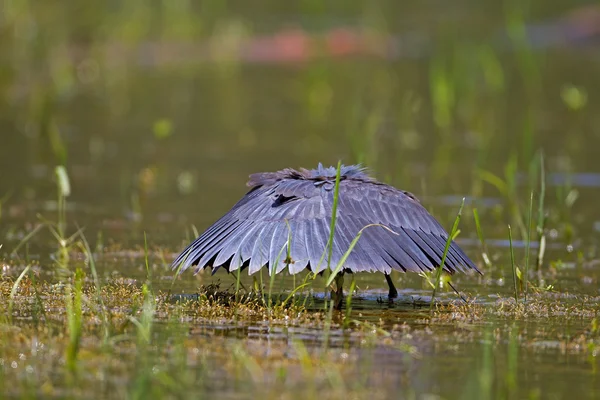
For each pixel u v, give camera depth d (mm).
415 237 9320
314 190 9391
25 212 14016
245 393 6859
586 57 29922
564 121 22297
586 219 14547
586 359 7879
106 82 26109
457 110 23469
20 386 6953
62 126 20812
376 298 10000
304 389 6957
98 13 32938
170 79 26922
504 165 18031
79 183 16062
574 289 10609
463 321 9023
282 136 20406
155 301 9242
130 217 13938
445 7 37375
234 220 9445
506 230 13727
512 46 30906
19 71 26078
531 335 8547
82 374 7191
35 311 8766
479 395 6953
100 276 10648
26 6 31828
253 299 9570
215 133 20594
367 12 36062
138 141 19609
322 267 8859
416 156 18766
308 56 30391
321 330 8492
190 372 7262
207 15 34656
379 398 6848
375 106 23641
